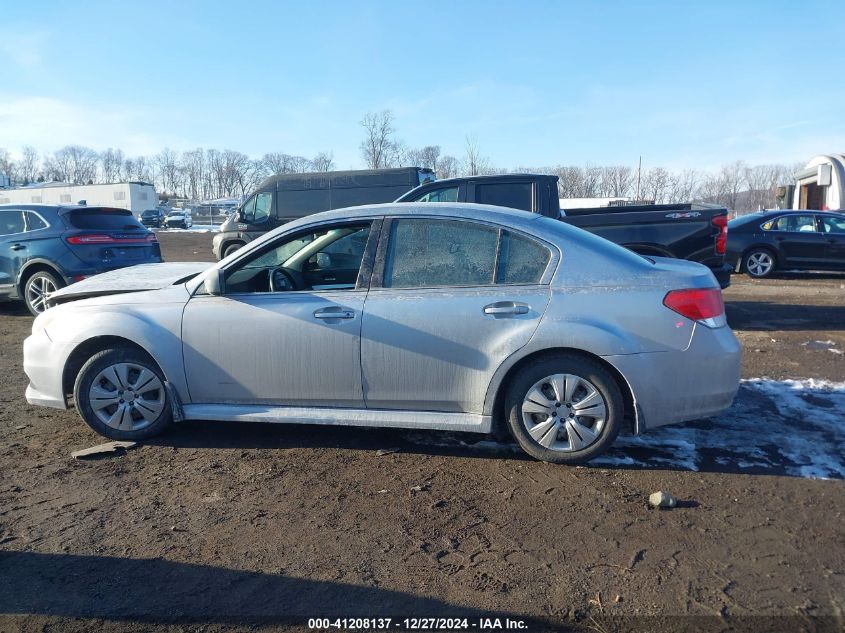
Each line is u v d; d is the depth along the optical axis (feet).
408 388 14.08
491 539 11.07
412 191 28.78
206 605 9.43
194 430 16.34
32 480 13.60
